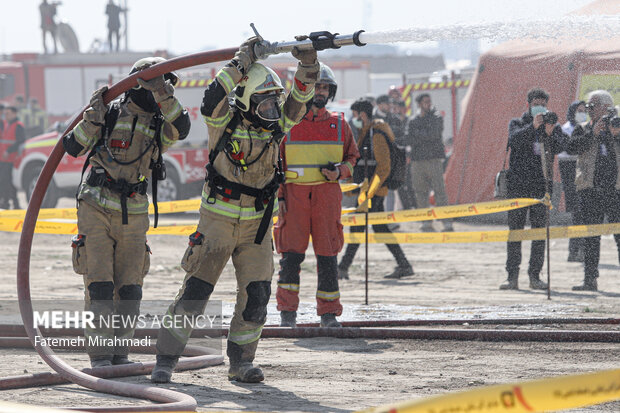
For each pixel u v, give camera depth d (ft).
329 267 82.23
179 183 234.17
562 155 119.44
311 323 86.02
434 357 69.21
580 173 116.37
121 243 64.28
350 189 117.60
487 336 76.79
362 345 75.56
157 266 146.20
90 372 60.54
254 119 56.75
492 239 121.90
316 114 82.33
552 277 130.31
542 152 114.93
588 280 116.26
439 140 192.85
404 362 67.10
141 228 64.59
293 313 83.15
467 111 176.76
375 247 178.60
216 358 66.85
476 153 177.58
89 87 334.85
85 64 334.24
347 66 319.47
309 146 81.92
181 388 57.88
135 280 65.16
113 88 62.34
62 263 149.48
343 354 71.05
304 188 82.23
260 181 57.82
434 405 28.99
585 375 27.78
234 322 60.29
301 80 58.65
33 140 253.24
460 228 194.59
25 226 65.46
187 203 121.60
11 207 269.23
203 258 57.82
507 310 96.94
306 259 154.40
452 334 77.61
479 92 163.63
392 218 127.13
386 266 148.56
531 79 126.21
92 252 63.26
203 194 58.59
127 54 333.21
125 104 63.57
